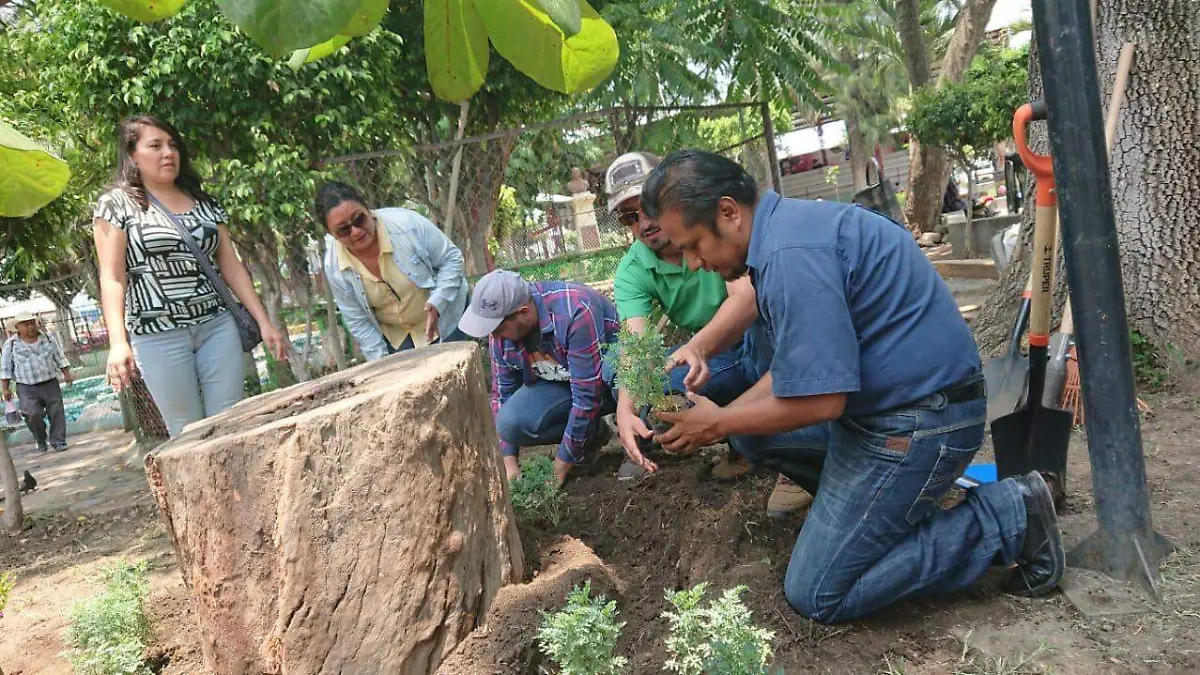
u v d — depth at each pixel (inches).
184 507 84.0
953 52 607.5
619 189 128.4
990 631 86.0
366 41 261.6
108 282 134.9
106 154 276.4
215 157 263.3
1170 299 169.8
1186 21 163.0
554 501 130.3
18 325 388.2
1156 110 167.5
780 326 83.0
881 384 85.8
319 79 249.9
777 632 90.7
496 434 107.5
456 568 89.6
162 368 144.0
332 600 83.0
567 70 47.3
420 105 306.2
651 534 122.6
